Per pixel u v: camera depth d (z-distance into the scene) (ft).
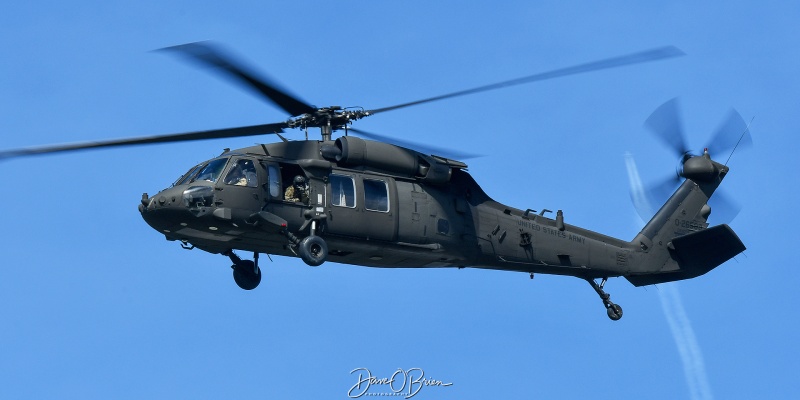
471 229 287.28
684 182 336.29
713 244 320.50
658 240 325.21
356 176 268.82
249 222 255.50
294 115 265.95
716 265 323.57
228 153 263.70
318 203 262.06
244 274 286.05
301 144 266.98
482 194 293.64
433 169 278.05
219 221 253.85
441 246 280.92
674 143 338.54
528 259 299.58
